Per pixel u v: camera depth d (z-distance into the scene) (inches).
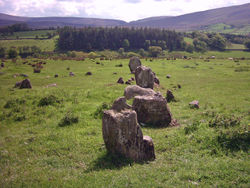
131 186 286.2
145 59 2878.9
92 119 629.0
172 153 402.6
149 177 308.5
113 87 1110.4
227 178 297.1
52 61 2481.5
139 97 609.0
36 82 1424.7
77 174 331.6
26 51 7416.3
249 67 2124.8
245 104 860.0
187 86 1332.4
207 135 450.6
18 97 844.6
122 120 360.8
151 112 589.0
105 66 2213.3
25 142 473.7
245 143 402.6
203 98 989.2
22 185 299.0
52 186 295.0
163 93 1071.0
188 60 2888.8
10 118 636.7
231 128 473.1
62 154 416.8
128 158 364.8
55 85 1286.9
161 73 1820.9
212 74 1802.4
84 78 1555.1
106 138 382.9
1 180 315.6
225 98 991.6
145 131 536.4
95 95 904.9
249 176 295.6
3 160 392.2
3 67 1942.7
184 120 630.5
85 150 428.1
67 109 714.2
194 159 369.4
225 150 391.2
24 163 382.0
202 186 282.0
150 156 378.9
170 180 299.1
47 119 634.8
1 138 505.7
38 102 779.4
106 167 350.6
